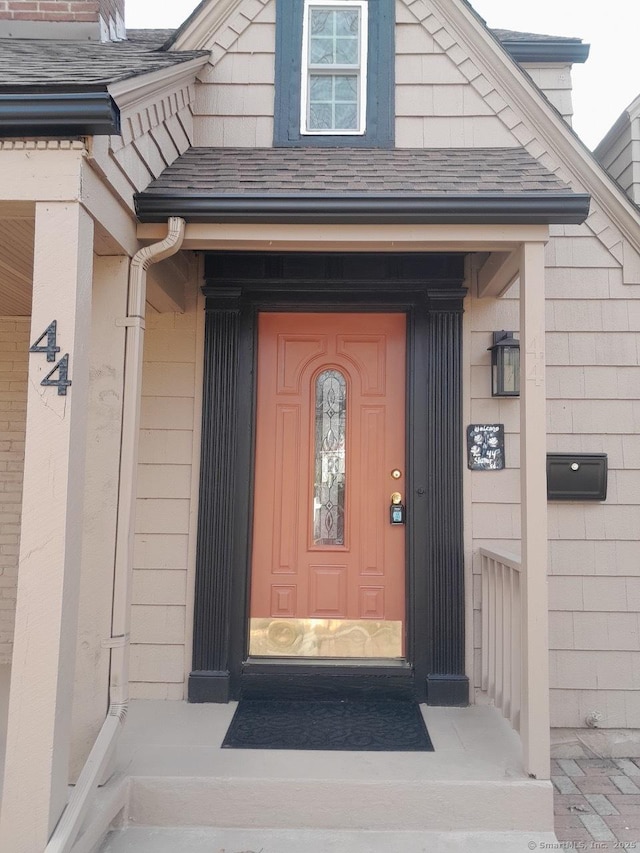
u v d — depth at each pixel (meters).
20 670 2.31
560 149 3.94
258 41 3.95
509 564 3.23
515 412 3.91
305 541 4.03
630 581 3.85
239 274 3.94
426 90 3.91
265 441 4.08
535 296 3.03
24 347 4.70
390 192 2.98
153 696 3.78
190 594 3.84
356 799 2.84
